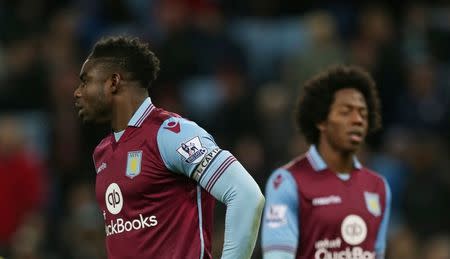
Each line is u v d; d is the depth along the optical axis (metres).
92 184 34.75
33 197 34.06
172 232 14.13
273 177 18.75
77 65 39.28
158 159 14.18
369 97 19.39
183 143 14.09
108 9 42.03
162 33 39.72
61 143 35.78
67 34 40.72
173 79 38.59
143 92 14.63
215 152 14.11
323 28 38.12
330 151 18.78
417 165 34.47
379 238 18.69
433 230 33.78
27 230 31.11
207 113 36.97
